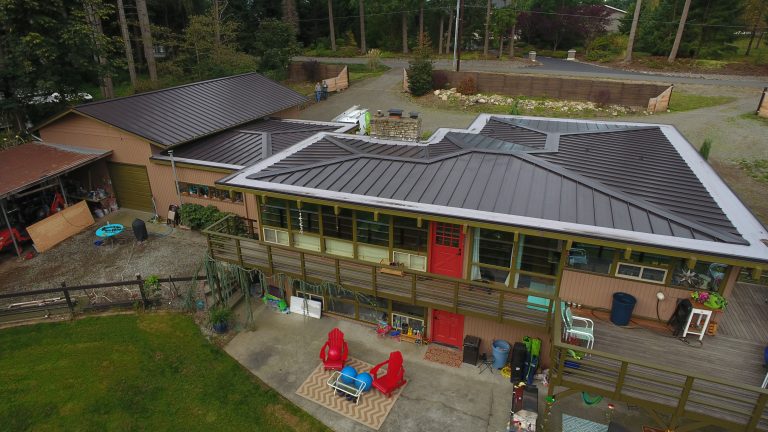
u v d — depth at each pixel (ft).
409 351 44.68
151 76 129.90
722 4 157.38
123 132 66.85
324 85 133.69
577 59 176.14
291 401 39.50
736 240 30.09
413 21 209.46
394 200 38.17
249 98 85.56
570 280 37.17
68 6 84.17
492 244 38.75
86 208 68.85
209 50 135.33
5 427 37.27
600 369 32.58
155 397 39.96
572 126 60.39
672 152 48.11
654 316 35.91
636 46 177.06
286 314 50.78
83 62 85.30
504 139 52.60
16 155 68.80
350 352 44.65
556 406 37.73
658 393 29.35
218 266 48.29
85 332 47.96
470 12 197.06
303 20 218.79
